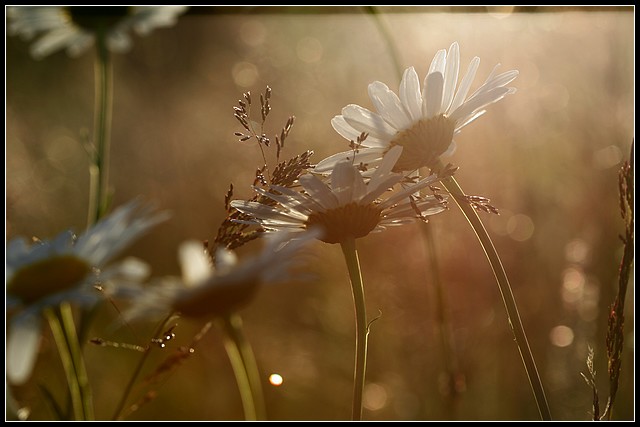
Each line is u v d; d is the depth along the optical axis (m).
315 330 0.70
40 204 0.82
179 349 0.41
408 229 0.68
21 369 0.41
